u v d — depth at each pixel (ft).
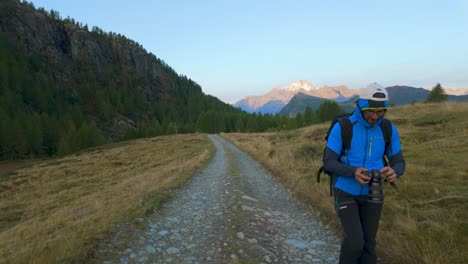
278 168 43.16
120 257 13.57
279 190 30.83
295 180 32.60
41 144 281.33
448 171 22.27
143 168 94.12
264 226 18.38
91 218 21.34
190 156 96.17
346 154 9.01
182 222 20.03
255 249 14.29
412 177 22.56
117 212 21.52
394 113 88.02
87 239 14.80
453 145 32.04
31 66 598.34
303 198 25.85
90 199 44.88
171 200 26.53
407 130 52.85
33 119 308.19
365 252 9.33
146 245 15.31
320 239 16.49
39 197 75.31
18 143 253.65
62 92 574.56
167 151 143.64
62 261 12.21
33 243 17.57
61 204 57.88
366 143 8.80
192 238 16.71
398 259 12.37
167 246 15.62
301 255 14.25
